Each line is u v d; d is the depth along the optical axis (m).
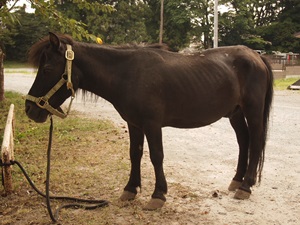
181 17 42.03
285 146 7.72
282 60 32.84
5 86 19.00
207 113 4.57
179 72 4.35
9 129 5.56
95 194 5.04
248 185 4.89
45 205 4.64
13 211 4.49
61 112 4.23
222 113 4.73
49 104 4.06
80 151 7.12
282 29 46.03
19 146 7.34
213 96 4.53
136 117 4.23
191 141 8.29
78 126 9.40
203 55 4.70
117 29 41.09
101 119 10.69
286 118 10.81
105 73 4.23
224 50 4.91
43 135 8.37
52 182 5.44
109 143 7.77
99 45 4.32
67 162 6.39
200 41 46.38
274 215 4.41
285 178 5.72
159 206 4.44
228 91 4.66
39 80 4.03
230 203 4.74
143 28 42.12
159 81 4.21
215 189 5.24
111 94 4.29
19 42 42.06
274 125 9.84
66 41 4.14
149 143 4.25
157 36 45.28
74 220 4.22
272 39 47.66
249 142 5.04
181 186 5.30
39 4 5.75
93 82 4.28
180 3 42.41
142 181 5.53
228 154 7.20
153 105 4.18
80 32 6.03
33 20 40.81
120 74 4.23
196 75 4.44
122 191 5.13
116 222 4.17
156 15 45.34
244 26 44.78
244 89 4.84
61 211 4.44
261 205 4.69
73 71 4.13
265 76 4.97
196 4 43.12
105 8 6.86
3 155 4.71
